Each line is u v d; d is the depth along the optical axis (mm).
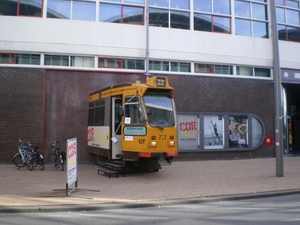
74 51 14609
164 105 10859
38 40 14367
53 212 6965
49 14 14625
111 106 11875
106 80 15031
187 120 15820
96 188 9133
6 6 14344
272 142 17188
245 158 16656
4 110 13969
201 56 16203
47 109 14422
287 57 18094
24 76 14234
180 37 15984
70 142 8375
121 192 8648
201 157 15922
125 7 15461
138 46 15391
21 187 9195
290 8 18516
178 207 7484
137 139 10602
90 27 14859
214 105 16281
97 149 12969
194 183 10070
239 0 17391
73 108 14648
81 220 6309
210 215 6695
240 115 16625
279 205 7664
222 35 16719
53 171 12266
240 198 8375
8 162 13836
